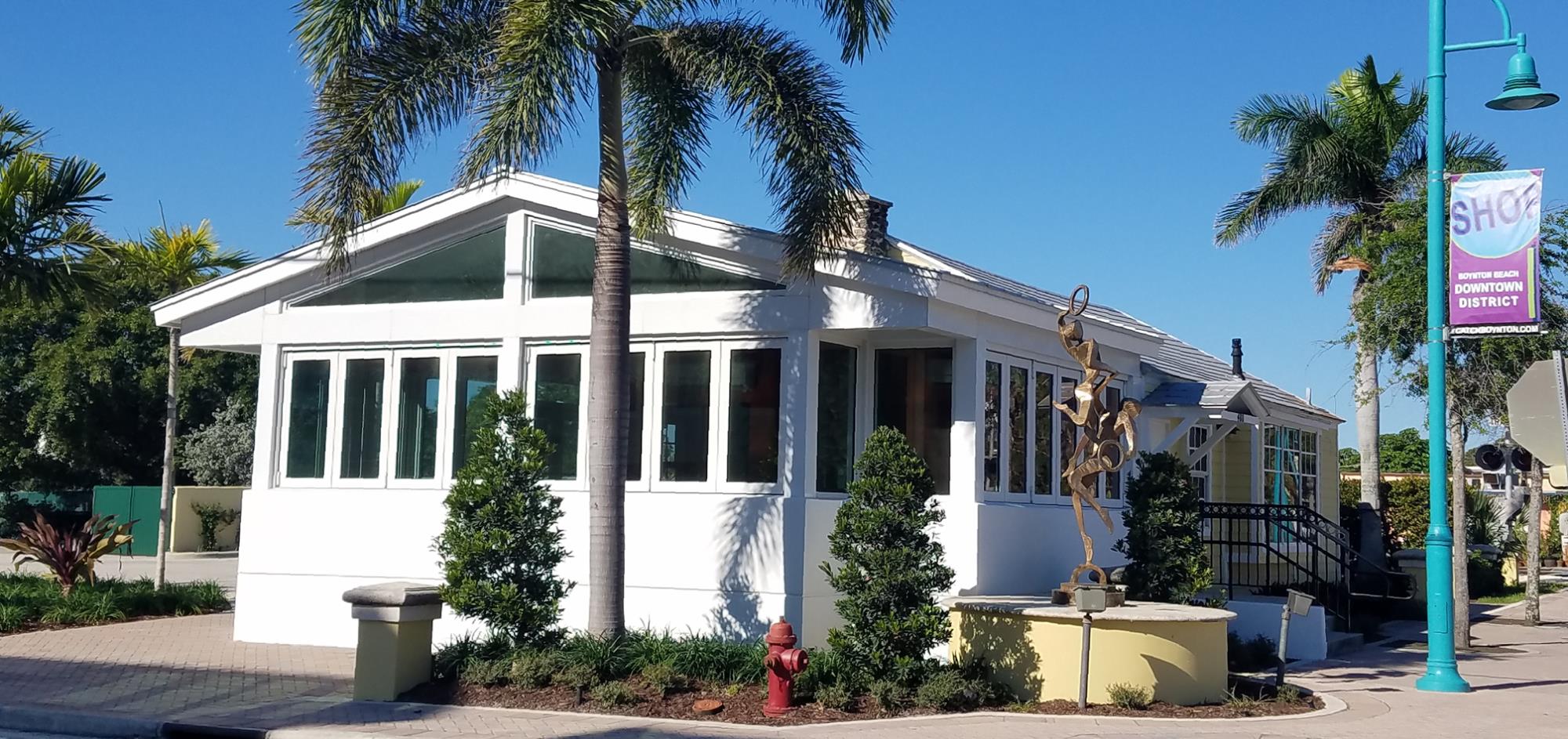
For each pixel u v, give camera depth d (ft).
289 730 34.58
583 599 48.44
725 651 40.55
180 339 55.93
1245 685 42.09
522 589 41.86
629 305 43.01
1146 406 59.52
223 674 44.39
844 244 51.37
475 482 42.70
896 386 48.47
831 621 46.03
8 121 63.93
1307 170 96.73
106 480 136.36
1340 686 44.55
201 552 124.98
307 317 54.03
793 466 45.88
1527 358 57.57
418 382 52.60
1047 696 39.45
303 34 41.42
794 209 42.93
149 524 123.44
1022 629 40.24
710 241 47.44
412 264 52.95
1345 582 59.67
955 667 40.60
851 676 38.81
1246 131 98.68
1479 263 41.37
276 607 52.60
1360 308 60.23
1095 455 42.50
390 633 39.42
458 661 41.04
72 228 62.28
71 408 127.85
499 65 38.29
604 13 38.32
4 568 95.25
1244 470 75.05
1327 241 99.14
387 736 33.65
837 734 34.17
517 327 50.47
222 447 128.77
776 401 46.83
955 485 46.83
